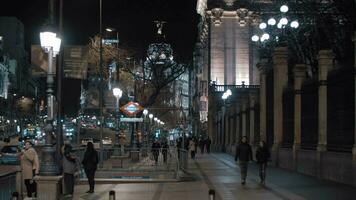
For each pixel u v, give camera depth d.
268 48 52.84
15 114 145.50
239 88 95.25
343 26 42.97
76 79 22.39
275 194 20.56
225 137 66.62
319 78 26.05
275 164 35.16
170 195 20.92
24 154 18.28
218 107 82.31
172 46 61.62
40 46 19.31
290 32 48.03
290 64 47.19
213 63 107.62
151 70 60.59
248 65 107.12
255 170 33.78
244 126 49.00
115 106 43.75
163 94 92.56
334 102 24.69
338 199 18.27
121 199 19.58
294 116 31.31
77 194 21.47
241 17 107.12
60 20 22.03
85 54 22.48
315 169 27.20
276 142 35.38
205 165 41.25
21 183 18.06
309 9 46.44
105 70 58.00
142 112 56.69
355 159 21.75
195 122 113.56
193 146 50.56
